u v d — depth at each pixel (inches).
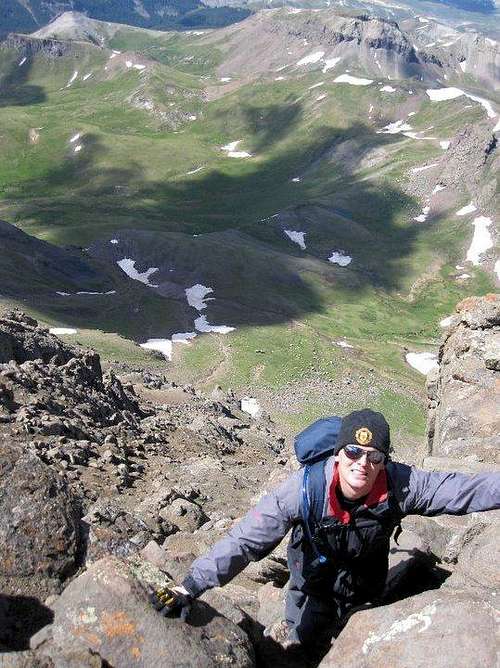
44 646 93.5
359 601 106.3
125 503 273.6
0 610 106.9
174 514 260.1
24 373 427.8
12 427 325.1
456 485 98.5
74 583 100.1
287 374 2620.6
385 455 93.9
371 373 2758.4
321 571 102.7
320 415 2204.7
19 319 635.5
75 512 126.3
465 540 140.6
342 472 94.8
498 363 358.3
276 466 471.8
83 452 324.2
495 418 325.1
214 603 112.6
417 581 124.7
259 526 98.0
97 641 92.7
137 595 96.9
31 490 122.6
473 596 91.3
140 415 570.3
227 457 492.1
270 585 145.0
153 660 91.3
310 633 107.7
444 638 85.8
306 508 96.9
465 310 416.8
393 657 86.5
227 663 95.0
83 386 502.9
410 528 151.9
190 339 2883.9
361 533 98.1
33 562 115.5
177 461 399.5
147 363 2362.2
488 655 82.8
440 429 346.6
